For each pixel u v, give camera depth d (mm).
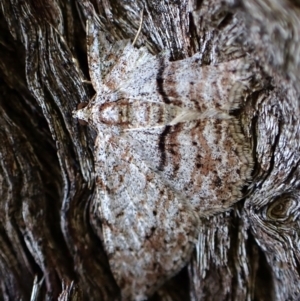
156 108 86
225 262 93
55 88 93
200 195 89
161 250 95
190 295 97
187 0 83
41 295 96
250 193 88
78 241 97
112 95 88
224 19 80
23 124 97
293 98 79
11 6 92
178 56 87
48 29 92
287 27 75
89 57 91
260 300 93
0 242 98
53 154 98
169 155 88
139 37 90
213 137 85
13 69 96
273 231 88
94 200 97
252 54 79
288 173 85
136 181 92
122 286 98
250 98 83
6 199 97
